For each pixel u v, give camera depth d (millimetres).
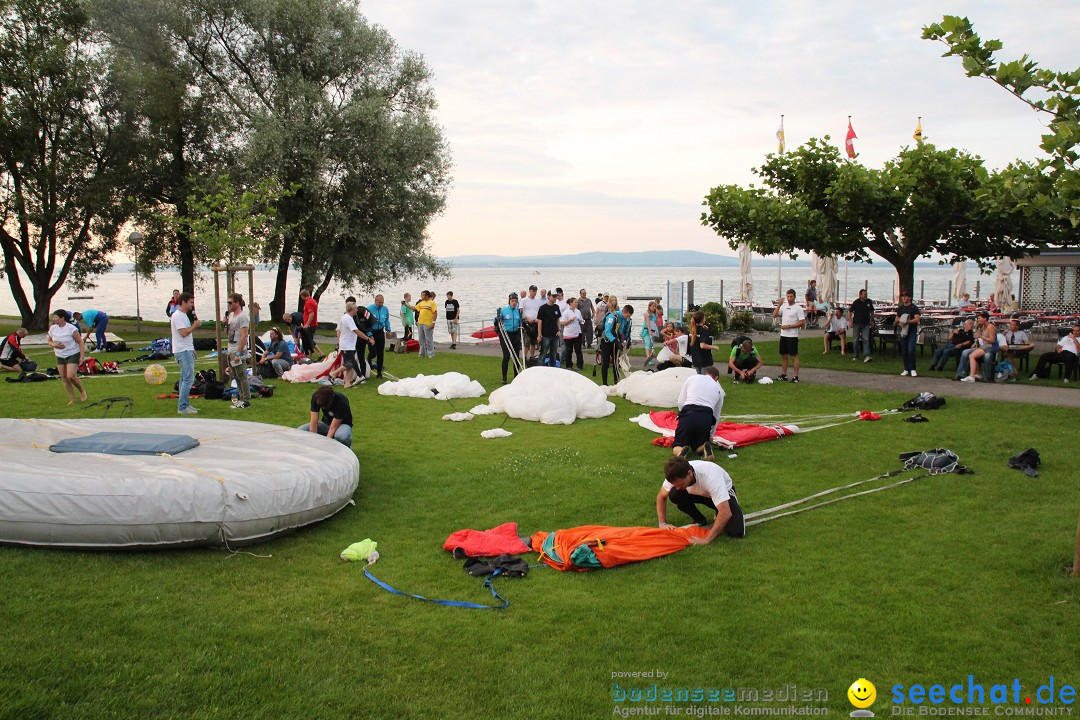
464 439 11773
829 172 22078
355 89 33062
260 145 29203
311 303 20719
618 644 5359
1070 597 6023
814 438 11633
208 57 32312
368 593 6191
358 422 13070
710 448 10367
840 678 4930
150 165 31281
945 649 5270
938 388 15961
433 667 5055
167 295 99062
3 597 5875
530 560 6973
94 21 30406
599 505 8531
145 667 4949
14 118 28266
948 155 19766
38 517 6574
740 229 22469
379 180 31734
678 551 7129
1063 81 6105
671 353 17656
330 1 32469
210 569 6602
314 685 4816
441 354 23062
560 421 13062
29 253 31109
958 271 33062
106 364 18984
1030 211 6660
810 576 6508
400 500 8688
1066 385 15930
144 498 6637
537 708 4605
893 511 8211
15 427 8469
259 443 8414
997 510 8188
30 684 4684
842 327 21938
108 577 6332
